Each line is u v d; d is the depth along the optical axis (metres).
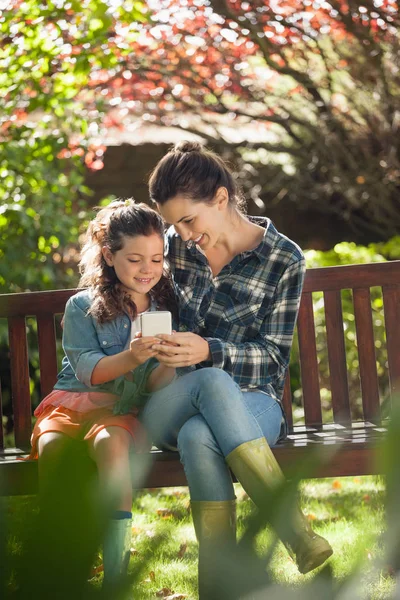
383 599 0.40
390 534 0.38
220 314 2.92
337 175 8.52
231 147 8.86
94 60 6.01
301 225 9.19
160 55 8.20
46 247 6.31
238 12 7.93
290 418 3.36
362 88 8.11
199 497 2.44
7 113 5.82
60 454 0.36
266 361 2.83
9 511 0.35
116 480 0.40
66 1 5.57
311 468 0.44
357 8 7.70
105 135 8.30
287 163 8.94
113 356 2.69
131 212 2.80
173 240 3.00
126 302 2.85
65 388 2.90
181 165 2.77
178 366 2.64
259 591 0.39
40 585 0.33
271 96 8.60
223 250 2.96
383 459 0.37
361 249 6.46
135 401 2.76
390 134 8.12
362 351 3.39
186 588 2.86
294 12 7.88
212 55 8.25
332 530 3.59
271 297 2.91
